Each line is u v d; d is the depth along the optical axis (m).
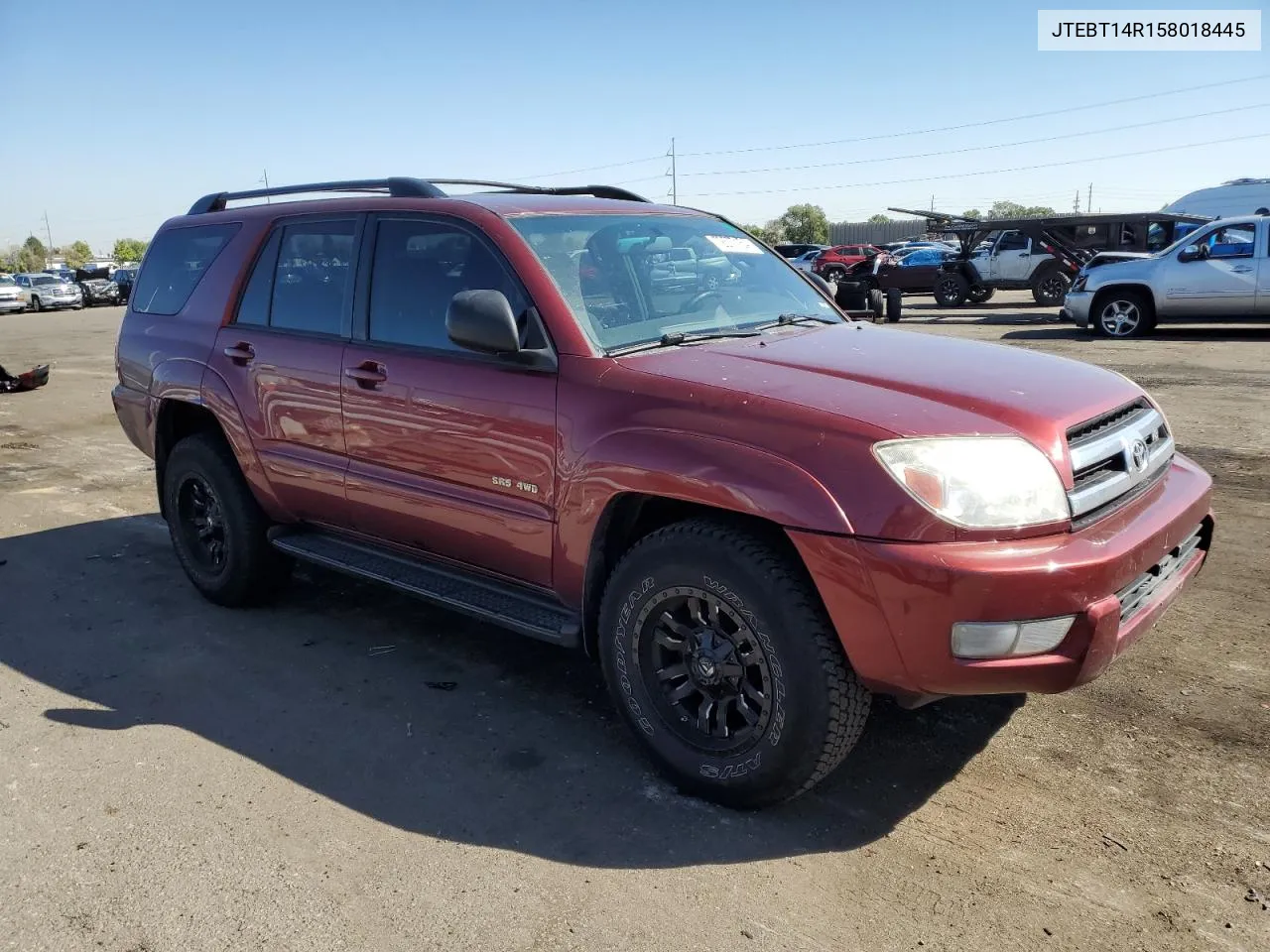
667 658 3.08
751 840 2.81
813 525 2.59
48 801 3.09
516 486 3.34
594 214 3.81
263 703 3.75
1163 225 22.11
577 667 4.03
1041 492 2.61
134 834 2.90
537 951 2.38
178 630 4.51
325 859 2.76
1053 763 3.16
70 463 8.47
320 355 4.00
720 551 2.78
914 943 2.38
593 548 3.14
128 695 3.84
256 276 4.46
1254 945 2.33
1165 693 3.58
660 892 2.59
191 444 4.66
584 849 2.79
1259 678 3.66
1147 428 3.16
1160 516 2.94
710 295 3.82
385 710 3.67
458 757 3.32
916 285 27.12
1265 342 13.66
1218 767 3.10
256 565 4.59
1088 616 2.56
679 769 3.03
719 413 2.85
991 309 22.86
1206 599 4.43
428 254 3.72
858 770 3.16
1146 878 2.59
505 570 3.53
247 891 2.63
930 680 2.57
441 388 3.52
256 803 3.05
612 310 3.41
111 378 14.76
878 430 2.63
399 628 4.48
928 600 2.49
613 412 3.05
